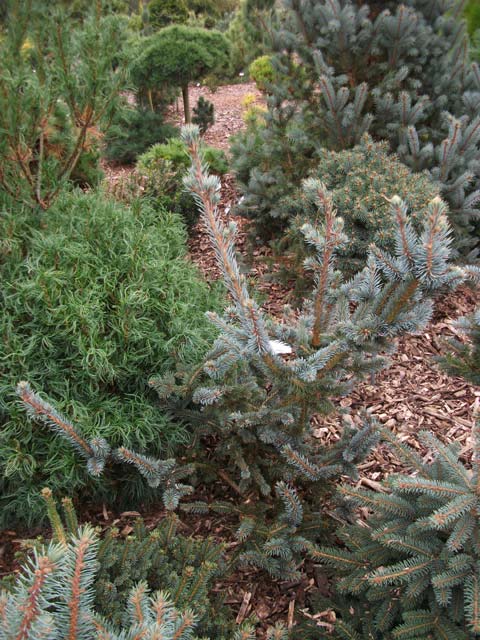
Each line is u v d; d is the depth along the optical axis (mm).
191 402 2717
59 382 2432
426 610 1697
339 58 4688
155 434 2488
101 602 1611
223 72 12484
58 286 2516
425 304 1646
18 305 2480
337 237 1782
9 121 2740
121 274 2697
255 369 2568
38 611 950
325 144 4723
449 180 4277
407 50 4527
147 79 7410
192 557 1930
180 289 2854
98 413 2410
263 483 2398
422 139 4703
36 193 3025
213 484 2738
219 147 7812
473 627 1464
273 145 4695
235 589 2293
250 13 10633
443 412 3287
